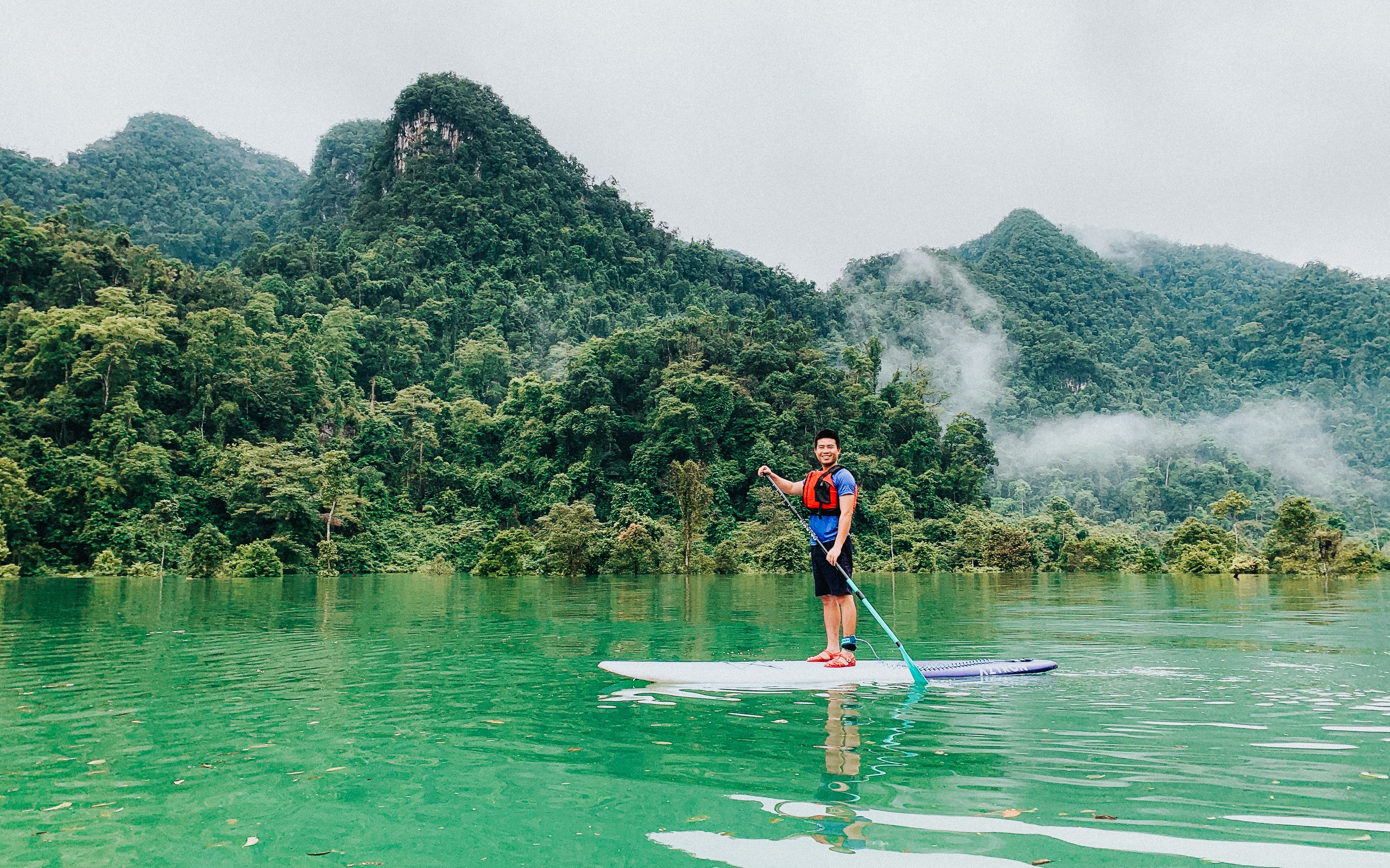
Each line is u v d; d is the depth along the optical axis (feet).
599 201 463.42
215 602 59.11
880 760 11.98
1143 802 9.83
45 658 25.59
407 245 351.25
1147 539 284.00
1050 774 11.16
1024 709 15.97
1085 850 8.14
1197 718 15.11
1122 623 39.81
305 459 177.99
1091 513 383.04
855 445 236.43
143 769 11.73
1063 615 46.03
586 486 217.77
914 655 26.37
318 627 37.32
